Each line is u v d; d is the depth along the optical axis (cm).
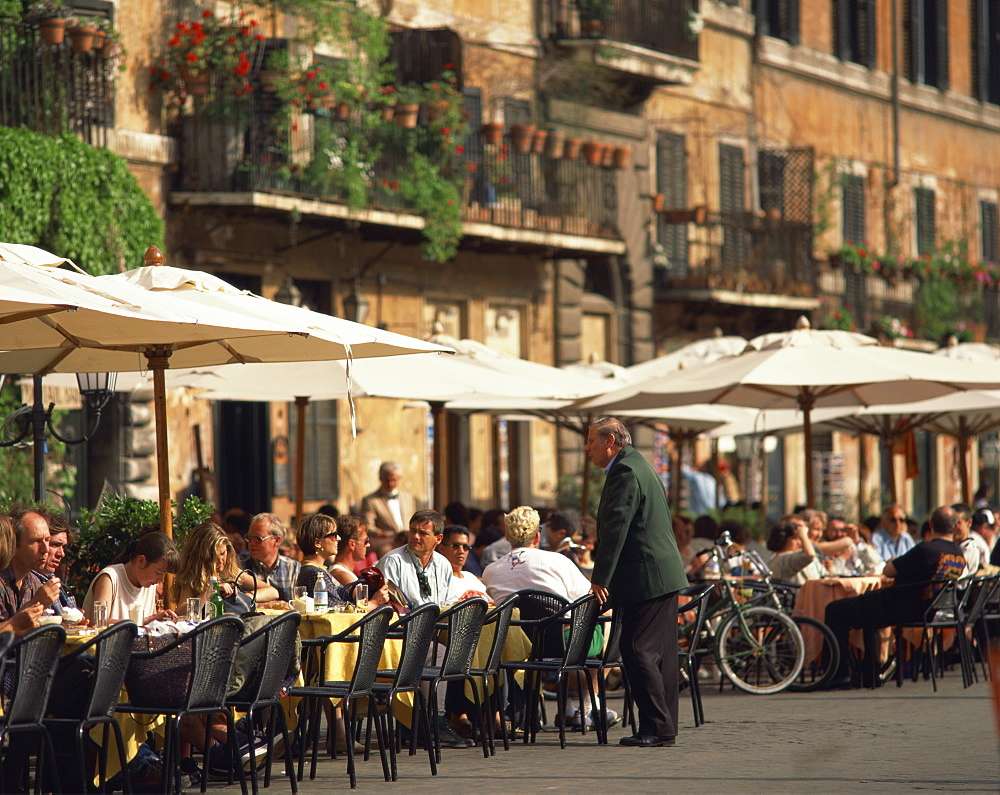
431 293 5431
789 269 6881
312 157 4541
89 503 4300
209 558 2073
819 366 3161
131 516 2669
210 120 4428
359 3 5084
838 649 3016
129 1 4366
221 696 1828
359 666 1977
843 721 2558
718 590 3066
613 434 2253
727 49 7094
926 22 8769
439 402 3806
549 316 5947
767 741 2330
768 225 6788
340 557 2584
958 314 8250
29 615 1738
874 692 3006
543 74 5762
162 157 4366
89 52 4097
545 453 5956
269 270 4775
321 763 2189
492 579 2494
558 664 2281
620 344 6272
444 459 5516
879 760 2138
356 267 5106
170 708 1781
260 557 2531
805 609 3159
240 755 1858
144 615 2072
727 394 3831
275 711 2002
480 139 5388
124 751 1758
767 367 3156
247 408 4766
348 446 5081
